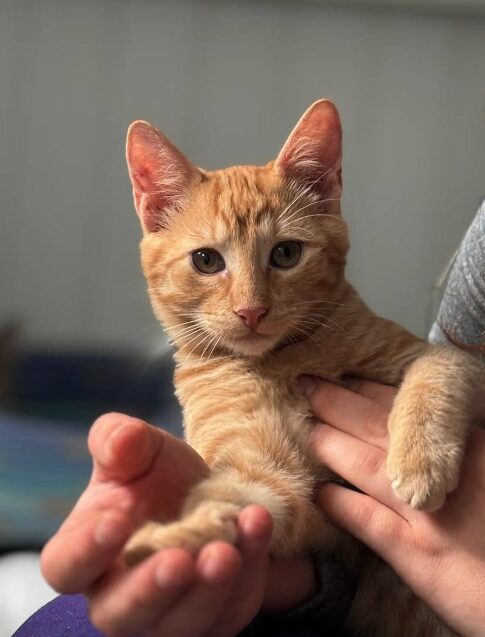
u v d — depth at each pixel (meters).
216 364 0.23
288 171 0.25
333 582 0.18
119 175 0.69
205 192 0.24
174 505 0.15
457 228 0.69
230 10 0.68
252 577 0.14
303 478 0.19
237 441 0.20
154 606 0.12
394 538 0.18
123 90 0.68
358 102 0.69
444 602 0.17
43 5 0.67
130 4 0.67
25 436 0.53
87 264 0.70
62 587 0.13
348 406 0.20
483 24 0.68
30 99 0.68
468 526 0.17
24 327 0.69
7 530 0.43
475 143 0.69
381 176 0.69
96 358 0.66
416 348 0.21
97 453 0.14
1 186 0.69
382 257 0.70
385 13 0.68
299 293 0.23
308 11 0.68
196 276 0.23
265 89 0.69
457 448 0.18
